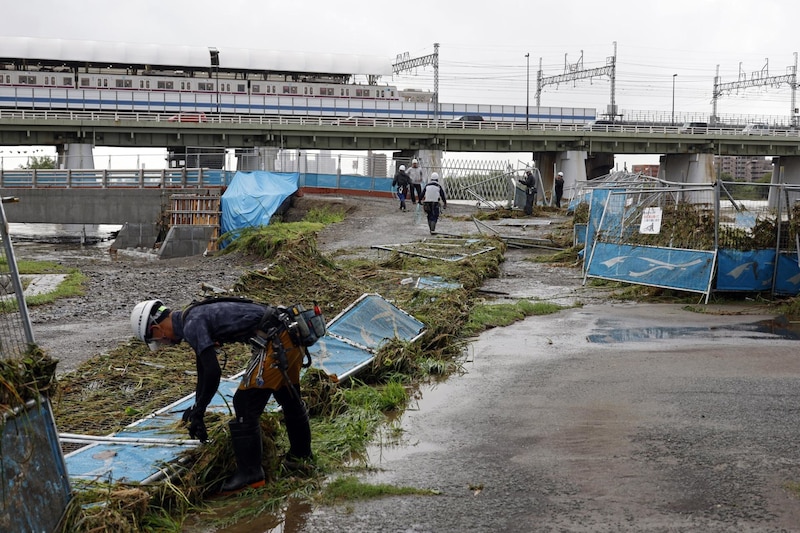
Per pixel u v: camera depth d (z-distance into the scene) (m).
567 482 5.21
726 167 118.31
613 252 14.98
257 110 62.97
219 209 35.84
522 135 63.94
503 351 9.70
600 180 25.89
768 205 13.41
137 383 7.37
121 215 38.12
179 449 5.41
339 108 64.88
